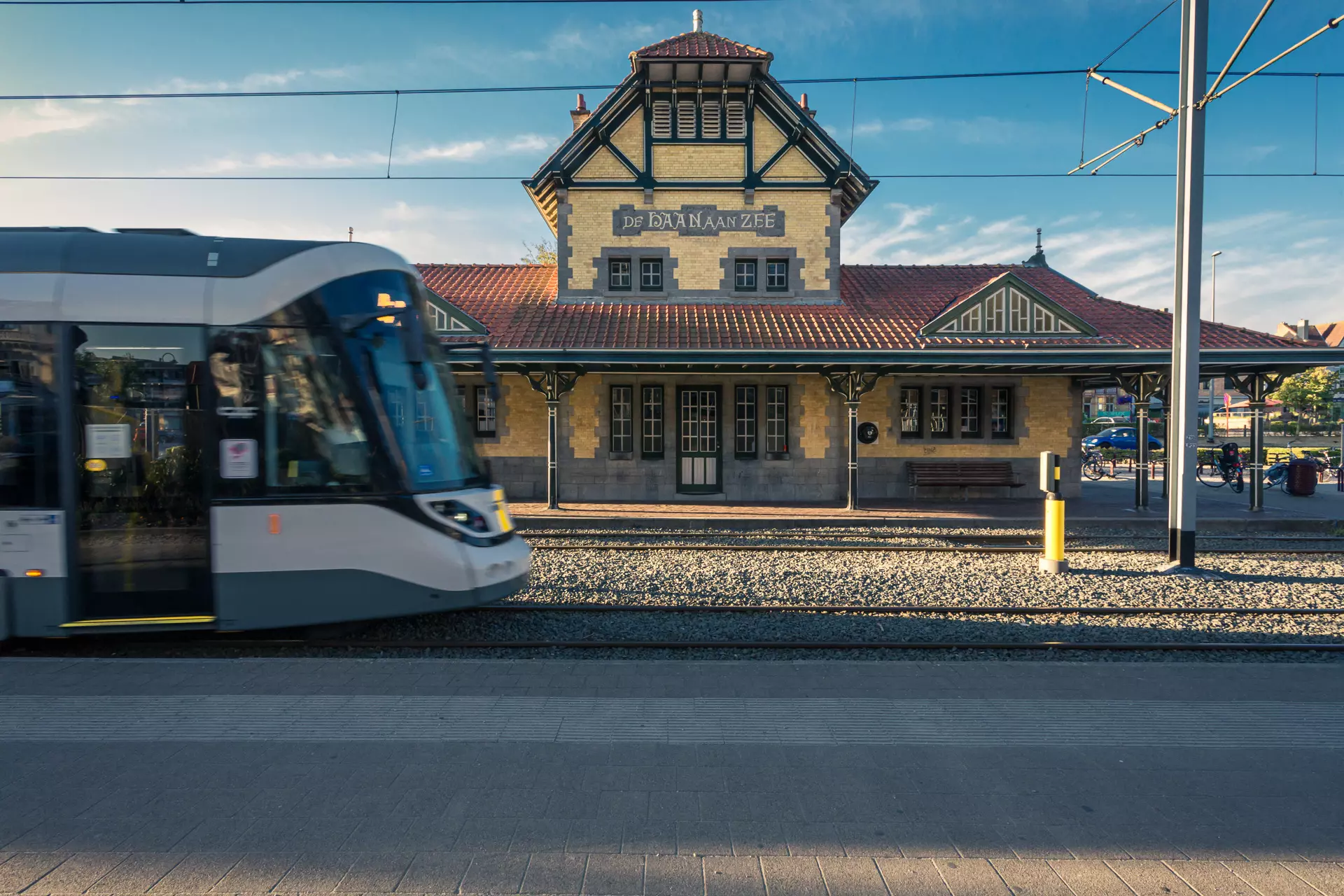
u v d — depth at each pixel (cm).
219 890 296
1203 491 2012
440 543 621
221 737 443
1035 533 1302
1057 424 1759
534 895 294
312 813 355
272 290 593
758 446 1723
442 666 573
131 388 582
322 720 470
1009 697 516
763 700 507
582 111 1952
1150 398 1548
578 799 371
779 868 314
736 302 1761
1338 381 5838
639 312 1705
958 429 1758
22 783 385
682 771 402
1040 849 330
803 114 1722
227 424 587
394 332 625
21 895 291
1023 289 1614
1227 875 311
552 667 570
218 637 671
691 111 1752
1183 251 942
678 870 311
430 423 641
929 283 1930
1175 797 377
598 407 1706
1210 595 854
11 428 578
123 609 583
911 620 752
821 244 1764
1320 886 303
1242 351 1416
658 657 638
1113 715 485
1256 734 457
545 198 1884
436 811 357
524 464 1738
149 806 362
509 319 1678
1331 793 383
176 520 586
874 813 359
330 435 601
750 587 887
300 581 595
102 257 587
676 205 1756
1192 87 911
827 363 1469
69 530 578
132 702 497
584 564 1005
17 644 669
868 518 1384
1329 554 1091
